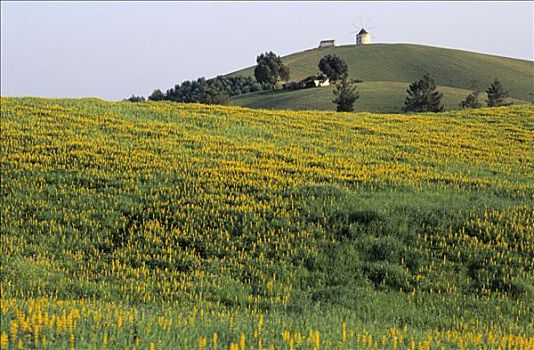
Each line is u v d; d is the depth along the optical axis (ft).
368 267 92.53
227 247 97.86
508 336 65.57
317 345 51.72
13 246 97.86
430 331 67.87
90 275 89.20
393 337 59.88
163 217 108.47
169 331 53.01
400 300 83.46
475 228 102.42
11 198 116.88
